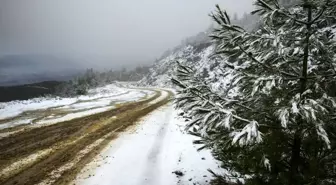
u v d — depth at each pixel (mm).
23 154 10672
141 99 30109
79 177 8641
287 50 4445
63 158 10305
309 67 4844
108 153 10953
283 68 4855
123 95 35844
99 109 21797
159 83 70625
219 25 4691
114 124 16219
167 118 18406
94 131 14438
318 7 4402
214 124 4328
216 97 4844
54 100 27516
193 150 10883
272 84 4180
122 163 9898
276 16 4574
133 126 15781
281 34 4344
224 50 4699
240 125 4590
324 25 4660
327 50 4613
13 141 12375
